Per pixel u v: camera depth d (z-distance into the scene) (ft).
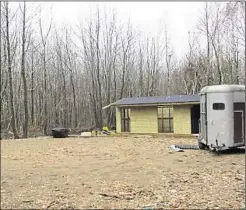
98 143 55.36
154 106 70.13
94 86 108.58
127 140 60.23
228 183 23.27
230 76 97.76
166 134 67.46
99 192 21.57
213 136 37.70
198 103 63.62
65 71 116.06
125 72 116.26
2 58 97.35
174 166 31.04
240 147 37.29
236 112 36.96
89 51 114.32
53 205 18.80
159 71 131.23
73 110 114.42
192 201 18.90
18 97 104.12
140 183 24.09
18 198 20.43
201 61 108.88
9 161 35.78
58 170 29.84
